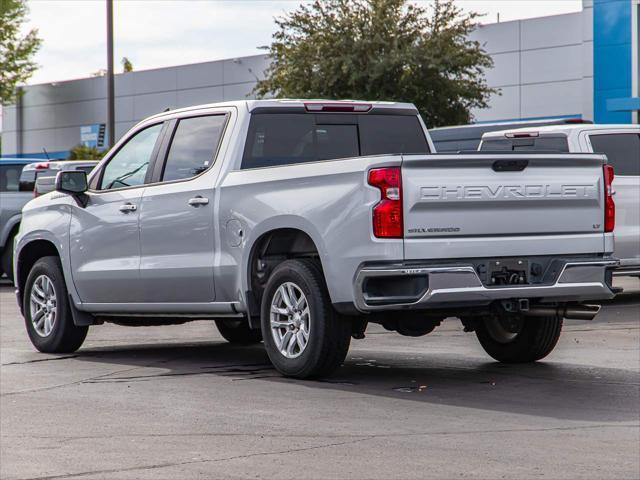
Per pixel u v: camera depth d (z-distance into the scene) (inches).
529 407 315.6
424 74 1411.2
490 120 1713.8
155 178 412.5
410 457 252.7
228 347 472.1
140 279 411.2
